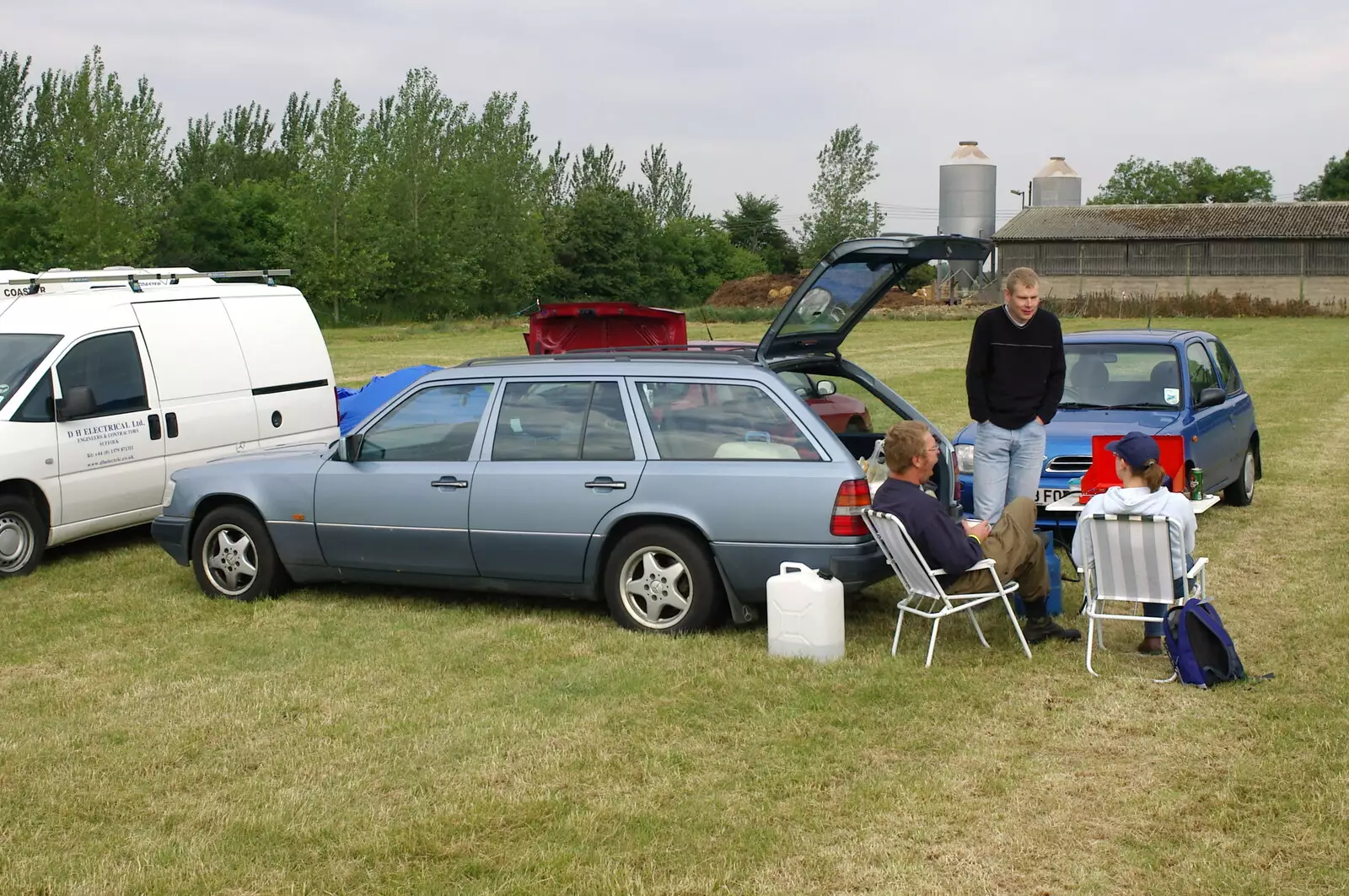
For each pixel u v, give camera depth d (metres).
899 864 4.43
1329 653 6.73
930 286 76.56
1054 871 4.37
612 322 12.89
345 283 72.25
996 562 6.79
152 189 60.69
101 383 10.21
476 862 4.50
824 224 98.44
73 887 4.38
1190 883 4.23
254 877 4.45
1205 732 5.62
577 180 116.94
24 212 68.94
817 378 8.97
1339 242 67.88
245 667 7.01
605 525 7.40
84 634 7.81
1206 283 70.75
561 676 6.67
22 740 5.86
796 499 6.97
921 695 6.23
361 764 5.51
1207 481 10.18
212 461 9.02
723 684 6.45
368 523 8.05
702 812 4.91
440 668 6.89
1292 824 4.64
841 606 6.86
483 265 86.25
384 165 77.88
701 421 7.35
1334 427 17.08
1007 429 7.75
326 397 12.34
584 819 4.85
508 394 7.88
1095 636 7.21
